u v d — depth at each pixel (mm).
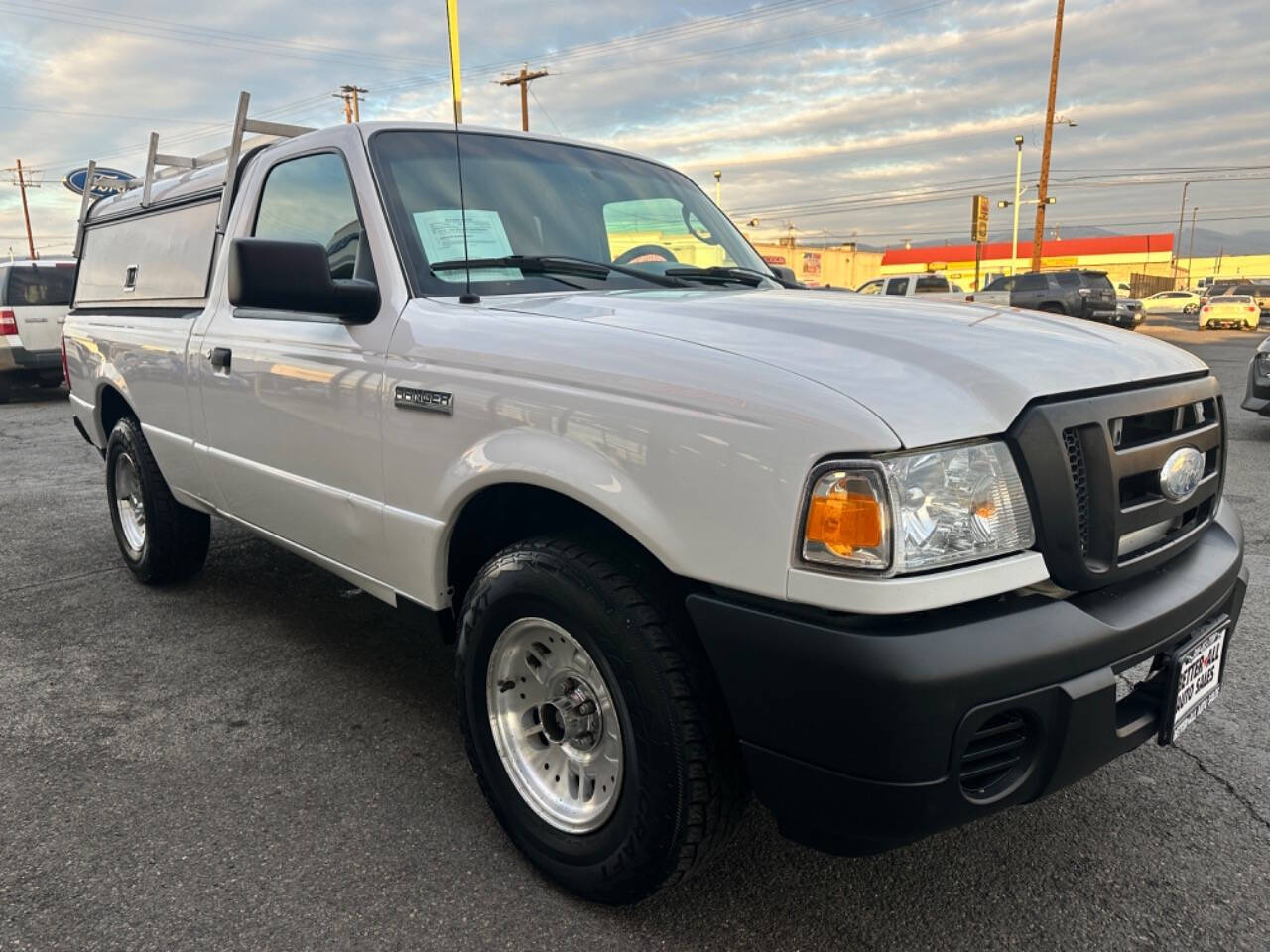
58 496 6781
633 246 3141
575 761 2232
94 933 2109
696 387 1864
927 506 1670
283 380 2945
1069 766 1797
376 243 2674
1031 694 1710
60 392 14250
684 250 3301
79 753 2945
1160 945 2076
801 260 52500
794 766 1768
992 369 1887
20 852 2418
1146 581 2018
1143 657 1902
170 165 4531
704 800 1943
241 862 2375
